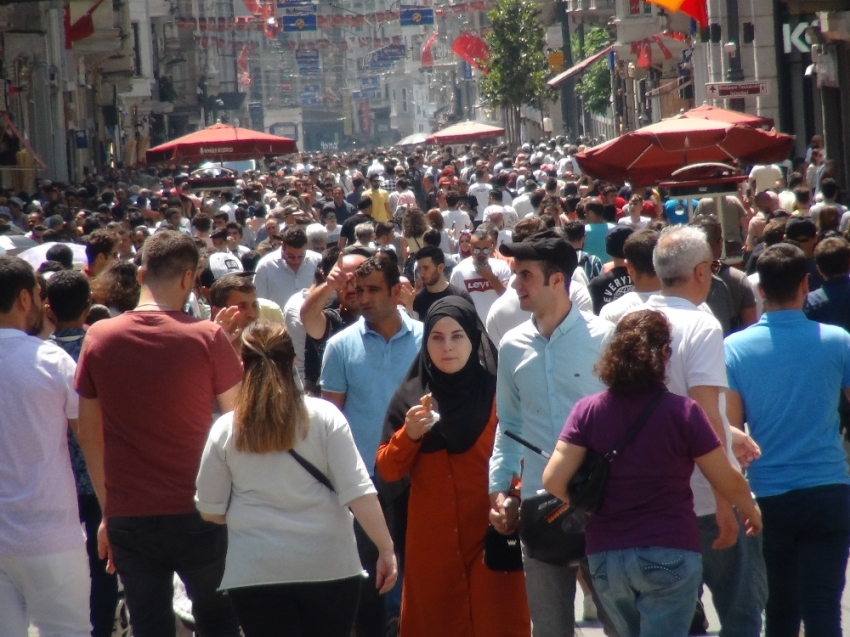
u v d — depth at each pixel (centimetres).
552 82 17525
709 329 1669
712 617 2216
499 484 1738
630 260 2175
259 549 1587
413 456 1761
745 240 5134
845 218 4381
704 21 8700
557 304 1714
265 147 8850
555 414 1697
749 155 4669
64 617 1783
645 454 1484
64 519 1775
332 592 1617
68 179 13338
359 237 4094
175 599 2012
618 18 13238
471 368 1795
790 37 9088
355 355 2069
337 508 1617
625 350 1497
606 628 1780
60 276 2153
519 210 6588
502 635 1788
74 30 12712
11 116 10238
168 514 1770
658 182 4691
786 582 1789
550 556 1645
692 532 1498
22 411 1752
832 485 1750
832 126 9231
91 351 1784
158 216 6719
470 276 3247
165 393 1769
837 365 1769
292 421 1578
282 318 2723
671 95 13812
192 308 3209
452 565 1789
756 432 1777
